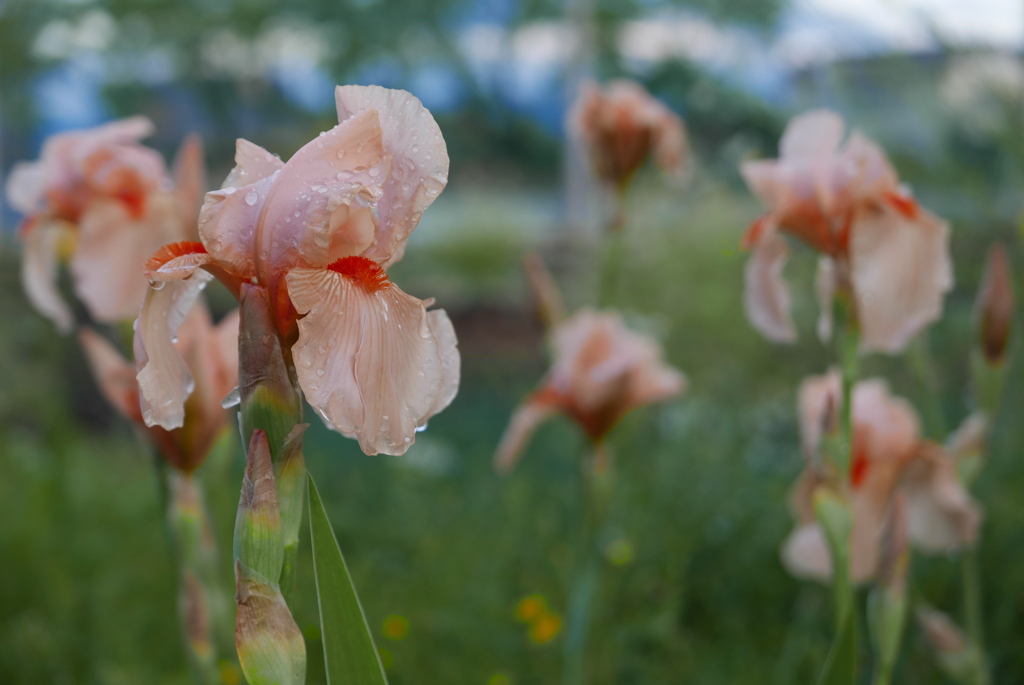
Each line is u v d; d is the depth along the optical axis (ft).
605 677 4.37
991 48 5.43
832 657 2.34
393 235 2.08
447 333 2.17
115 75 22.35
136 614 5.21
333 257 2.08
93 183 3.02
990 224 5.97
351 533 6.09
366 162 2.06
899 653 4.25
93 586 5.38
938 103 5.66
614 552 4.68
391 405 2.02
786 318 2.89
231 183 2.11
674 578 4.86
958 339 6.97
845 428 2.58
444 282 15.79
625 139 5.16
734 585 5.08
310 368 1.99
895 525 2.54
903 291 2.63
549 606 4.98
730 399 8.59
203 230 2.04
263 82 24.23
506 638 4.67
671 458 6.38
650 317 9.35
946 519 2.98
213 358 2.68
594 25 21.26
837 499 2.55
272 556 2.00
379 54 21.33
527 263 4.43
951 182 5.80
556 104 25.26
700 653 4.67
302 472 2.04
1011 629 4.30
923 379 3.41
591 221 14.79
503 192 23.68
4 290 9.18
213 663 2.75
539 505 6.38
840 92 6.13
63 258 3.56
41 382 8.64
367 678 2.04
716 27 19.84
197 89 24.03
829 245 2.69
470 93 23.89
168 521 2.73
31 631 4.70
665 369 3.89
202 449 2.70
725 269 10.39
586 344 3.70
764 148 19.74
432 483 7.09
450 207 18.76
